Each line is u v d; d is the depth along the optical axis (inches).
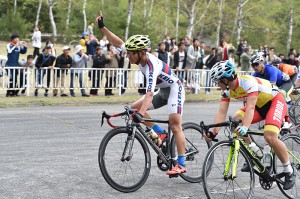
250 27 1547.7
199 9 1470.2
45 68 521.3
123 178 224.1
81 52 547.2
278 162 222.8
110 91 570.3
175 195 217.0
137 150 245.8
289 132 241.1
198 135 245.0
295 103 406.3
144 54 213.9
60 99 512.4
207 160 195.2
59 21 1425.9
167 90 227.0
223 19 1599.4
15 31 1200.2
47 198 205.6
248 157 207.9
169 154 231.9
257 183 237.9
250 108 201.9
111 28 1149.7
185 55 599.5
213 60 642.2
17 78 515.2
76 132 356.5
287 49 1417.3
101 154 209.0
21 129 359.3
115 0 1427.2
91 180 234.4
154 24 1311.5
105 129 372.5
